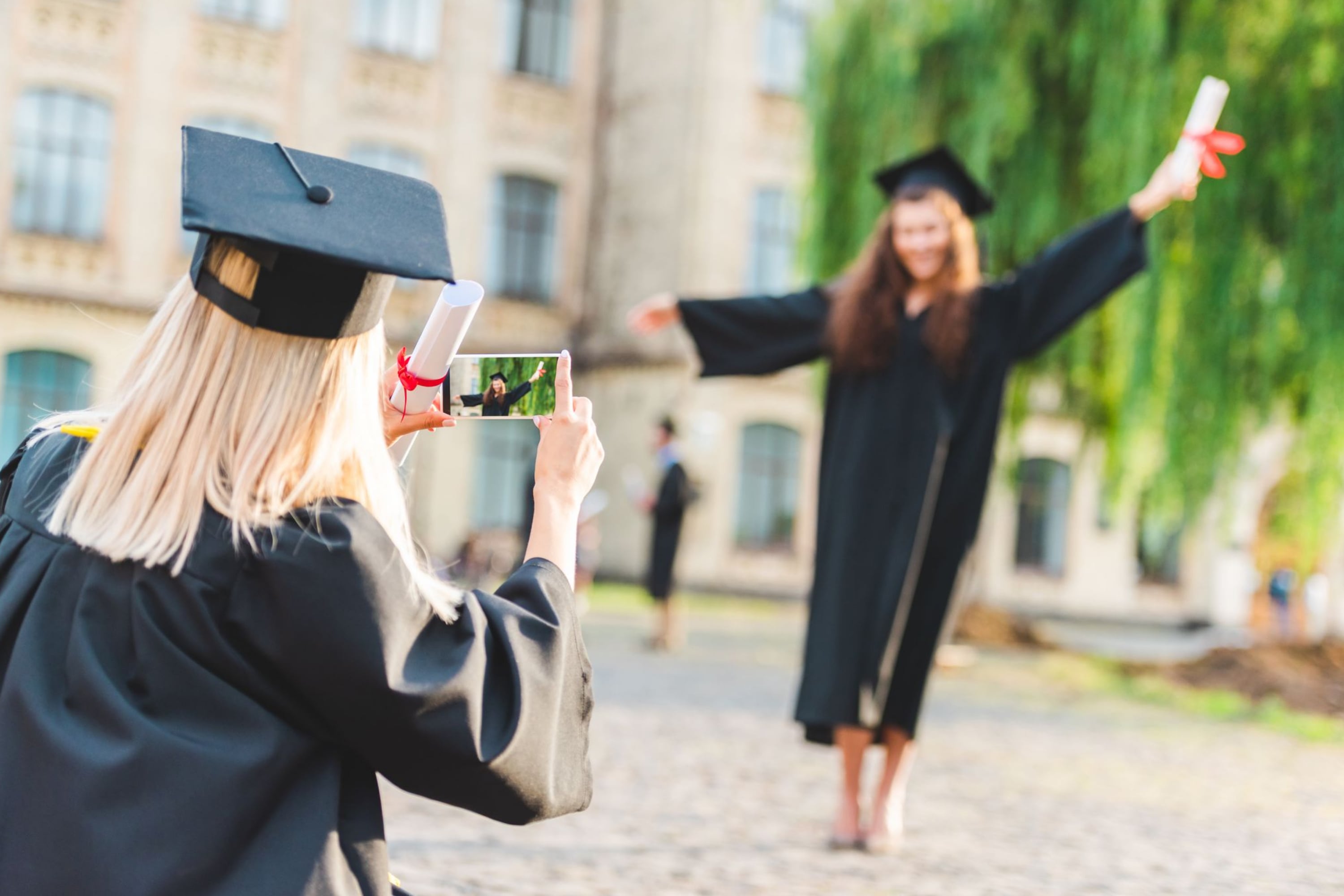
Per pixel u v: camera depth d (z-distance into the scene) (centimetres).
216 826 130
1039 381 1342
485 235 2284
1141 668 1216
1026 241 1209
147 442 145
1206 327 1095
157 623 136
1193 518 1141
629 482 1571
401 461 181
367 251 141
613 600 1864
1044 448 2495
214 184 140
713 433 2158
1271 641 1188
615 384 2298
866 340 445
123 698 134
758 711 824
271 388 143
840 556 445
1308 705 993
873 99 1330
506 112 2297
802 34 2281
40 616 141
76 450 154
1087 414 1373
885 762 460
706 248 2208
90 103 1998
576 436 172
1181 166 437
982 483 448
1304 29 1052
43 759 133
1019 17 1192
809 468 2259
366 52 2180
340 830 139
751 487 2217
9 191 1936
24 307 1942
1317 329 1051
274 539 138
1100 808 562
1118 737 796
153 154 2033
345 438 146
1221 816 556
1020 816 537
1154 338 1102
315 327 143
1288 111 1067
